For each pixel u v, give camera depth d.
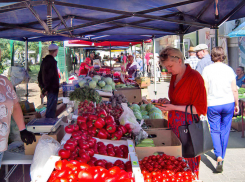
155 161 2.49
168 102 3.27
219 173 4.16
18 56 10.40
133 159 2.22
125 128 3.00
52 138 2.74
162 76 18.98
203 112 2.80
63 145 2.58
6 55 9.21
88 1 3.71
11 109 2.52
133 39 10.15
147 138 2.92
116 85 6.88
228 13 4.39
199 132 2.75
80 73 9.83
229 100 4.10
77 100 4.43
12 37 6.86
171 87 3.17
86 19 4.97
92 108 3.47
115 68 13.69
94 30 6.61
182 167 2.45
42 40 8.13
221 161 4.12
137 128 3.00
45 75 5.23
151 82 17.80
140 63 18.88
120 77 7.71
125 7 4.15
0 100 2.37
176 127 3.02
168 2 3.86
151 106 5.13
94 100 4.43
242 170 4.23
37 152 2.52
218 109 4.09
